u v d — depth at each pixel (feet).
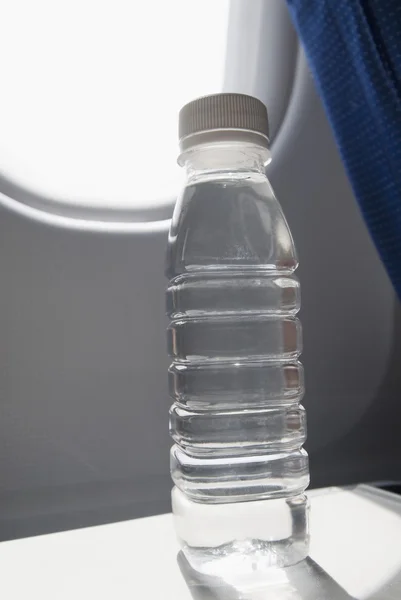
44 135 0.99
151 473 0.97
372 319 1.14
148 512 0.96
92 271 0.97
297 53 1.07
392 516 0.83
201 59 1.06
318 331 1.10
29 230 0.94
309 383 1.09
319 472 1.08
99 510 0.94
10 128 0.97
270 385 0.85
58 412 0.94
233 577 0.65
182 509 0.77
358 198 0.98
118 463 0.96
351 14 0.79
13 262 0.93
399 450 1.13
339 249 1.13
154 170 1.04
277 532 0.74
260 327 0.86
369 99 0.85
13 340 0.93
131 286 0.99
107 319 0.97
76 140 1.01
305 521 0.75
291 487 0.79
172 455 0.86
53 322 0.95
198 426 0.82
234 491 0.78
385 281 1.16
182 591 0.62
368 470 1.10
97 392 0.96
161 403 0.99
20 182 0.95
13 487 0.91
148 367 0.99
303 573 0.65
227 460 0.81
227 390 0.84
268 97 1.07
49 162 0.98
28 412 0.93
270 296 0.87
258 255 0.85
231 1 1.05
